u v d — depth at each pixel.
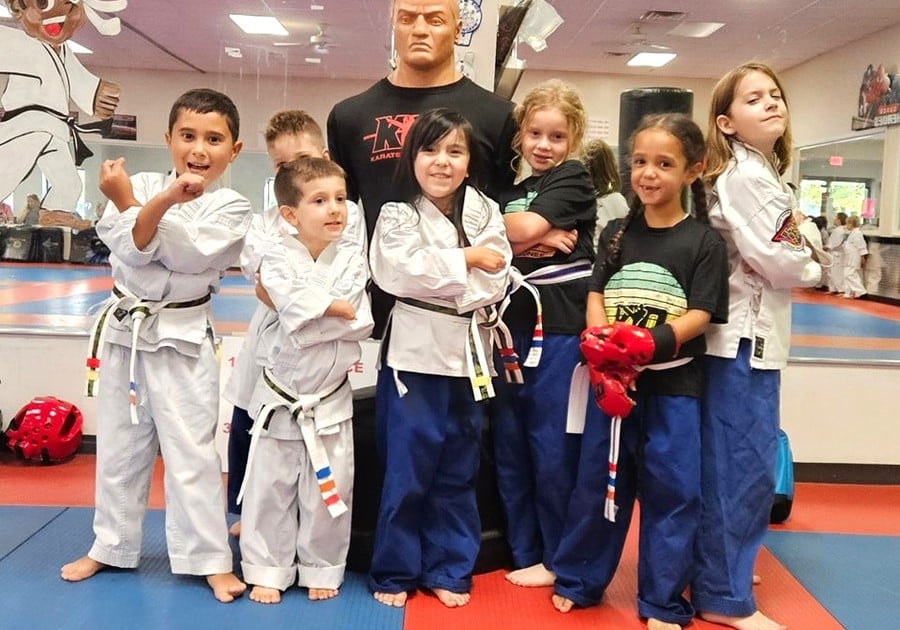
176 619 2.26
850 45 9.67
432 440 2.40
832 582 2.77
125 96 6.33
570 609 2.43
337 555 2.49
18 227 5.38
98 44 4.18
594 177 2.88
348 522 2.50
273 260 2.39
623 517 2.43
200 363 2.48
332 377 2.42
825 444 4.08
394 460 2.41
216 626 2.23
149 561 2.69
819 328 6.86
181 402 2.46
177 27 7.66
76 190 4.07
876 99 9.21
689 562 2.34
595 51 10.51
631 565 2.87
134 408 2.40
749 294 2.38
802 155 10.01
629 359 2.17
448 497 2.52
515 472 2.68
